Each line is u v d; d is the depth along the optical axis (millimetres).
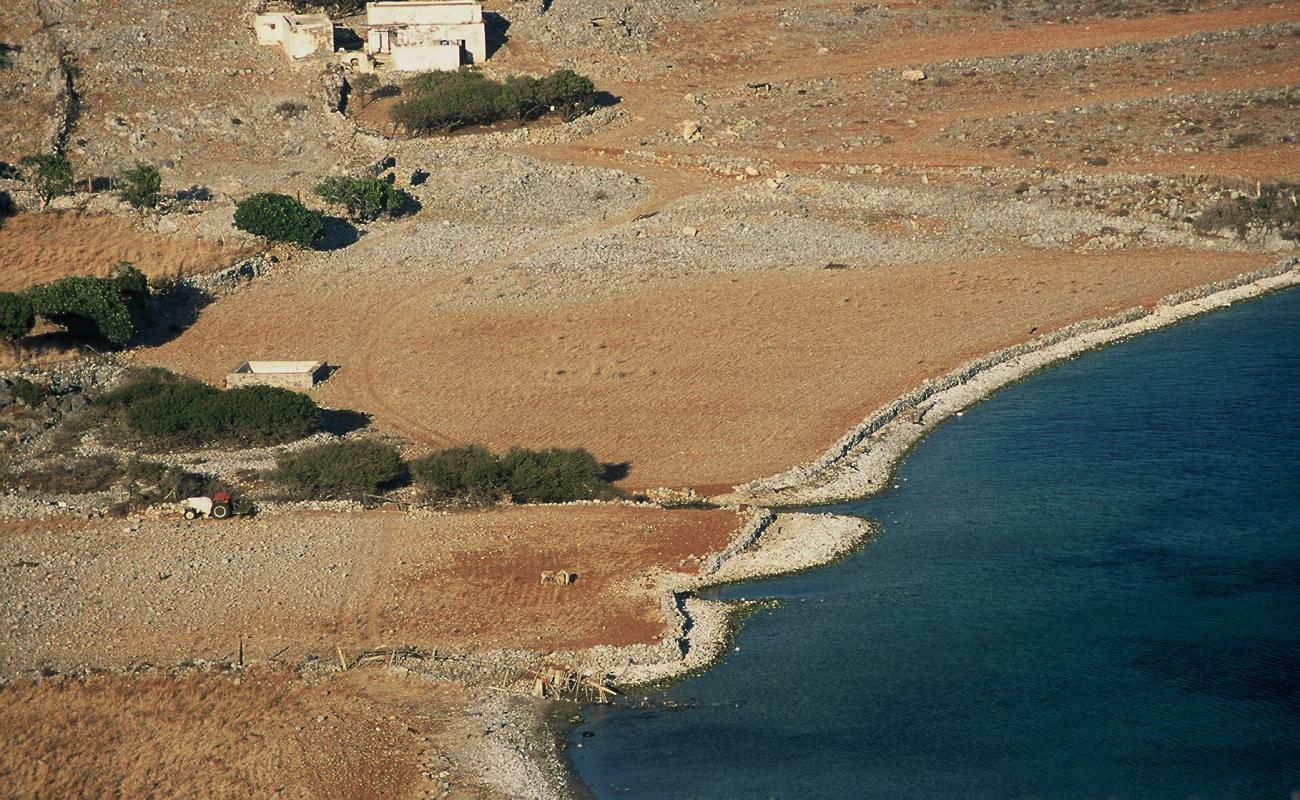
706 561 134875
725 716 112188
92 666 119625
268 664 119125
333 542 139500
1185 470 153125
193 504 145250
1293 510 143375
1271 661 118250
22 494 152375
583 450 154750
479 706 113250
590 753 107938
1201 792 103438
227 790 103062
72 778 104750
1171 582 130750
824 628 124438
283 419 164625
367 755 107000
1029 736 109562
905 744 108938
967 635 122812
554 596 129125
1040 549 137500
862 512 147375
